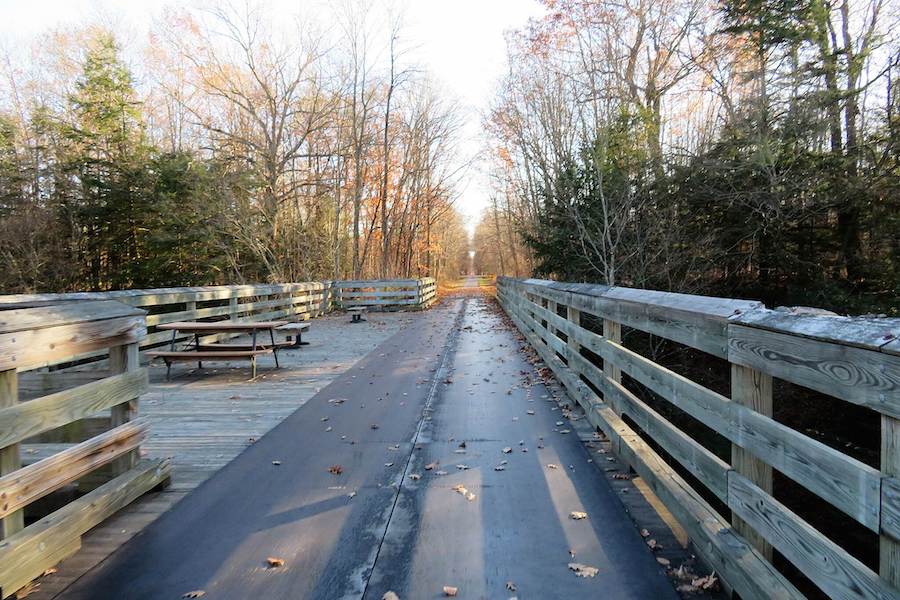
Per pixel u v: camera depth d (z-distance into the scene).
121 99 22.41
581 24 13.74
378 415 4.91
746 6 11.16
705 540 2.28
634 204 10.47
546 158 16.36
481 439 4.17
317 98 22.34
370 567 2.40
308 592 2.23
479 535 2.67
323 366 7.49
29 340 2.26
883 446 1.32
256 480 3.41
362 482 3.36
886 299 8.45
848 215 9.12
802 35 10.41
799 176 9.09
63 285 18.64
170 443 4.15
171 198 18.53
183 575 2.36
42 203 19.09
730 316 2.12
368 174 27.31
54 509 2.94
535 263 18.16
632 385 7.97
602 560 2.43
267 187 20.30
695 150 11.19
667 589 2.21
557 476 3.41
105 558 2.50
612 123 11.48
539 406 5.13
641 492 3.15
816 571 1.58
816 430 7.41
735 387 2.13
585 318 9.07
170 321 8.32
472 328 12.19
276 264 20.02
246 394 5.81
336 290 18.14
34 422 2.27
